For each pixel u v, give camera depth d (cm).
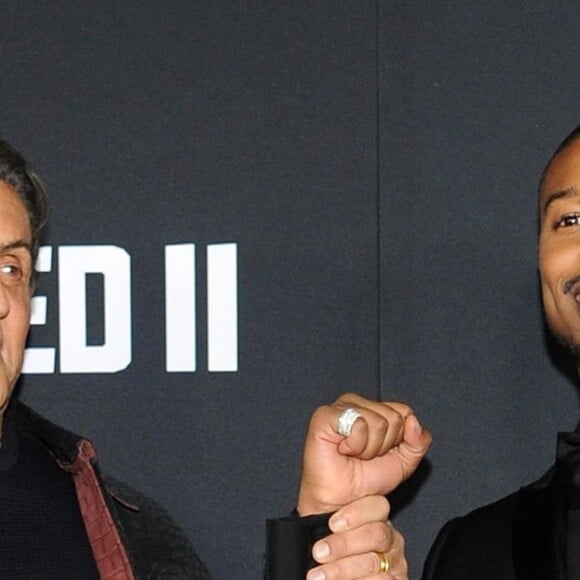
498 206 213
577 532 162
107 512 165
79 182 218
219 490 216
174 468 217
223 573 216
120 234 218
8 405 172
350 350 215
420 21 215
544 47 212
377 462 154
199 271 217
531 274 212
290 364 216
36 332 218
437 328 214
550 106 212
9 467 168
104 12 219
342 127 215
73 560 163
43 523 165
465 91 214
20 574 159
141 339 218
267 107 216
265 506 216
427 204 214
